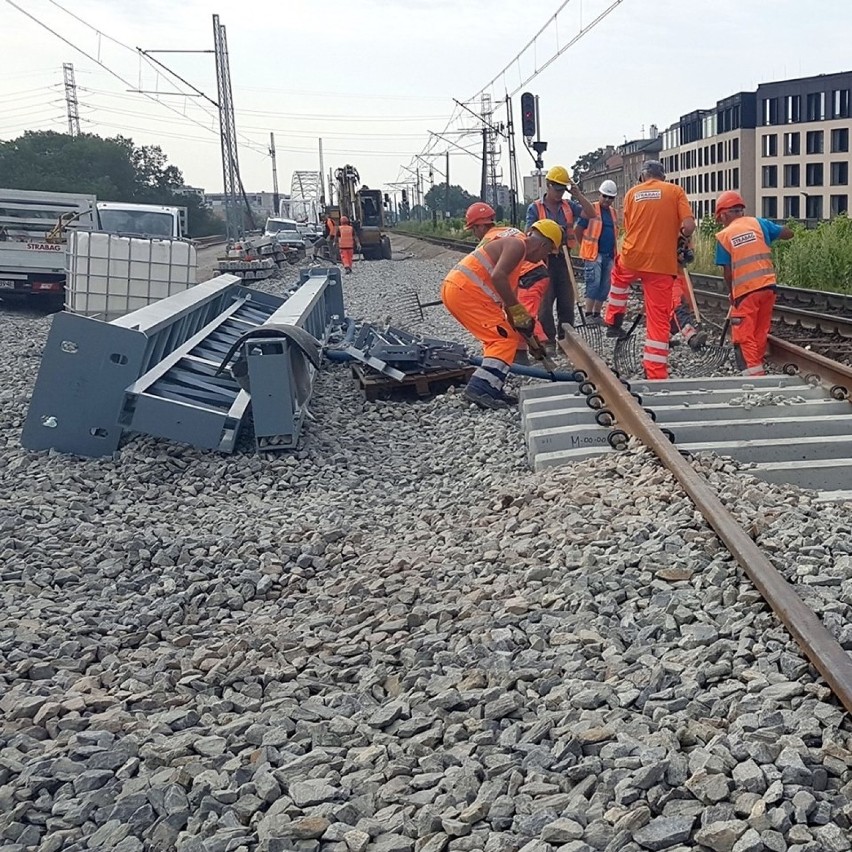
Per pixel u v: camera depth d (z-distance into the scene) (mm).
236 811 3191
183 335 10914
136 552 6066
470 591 4934
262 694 4137
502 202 79562
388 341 12047
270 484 7676
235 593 5410
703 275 20422
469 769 3248
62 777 3463
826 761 3053
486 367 9273
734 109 83062
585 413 7734
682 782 3029
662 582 4547
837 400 7859
